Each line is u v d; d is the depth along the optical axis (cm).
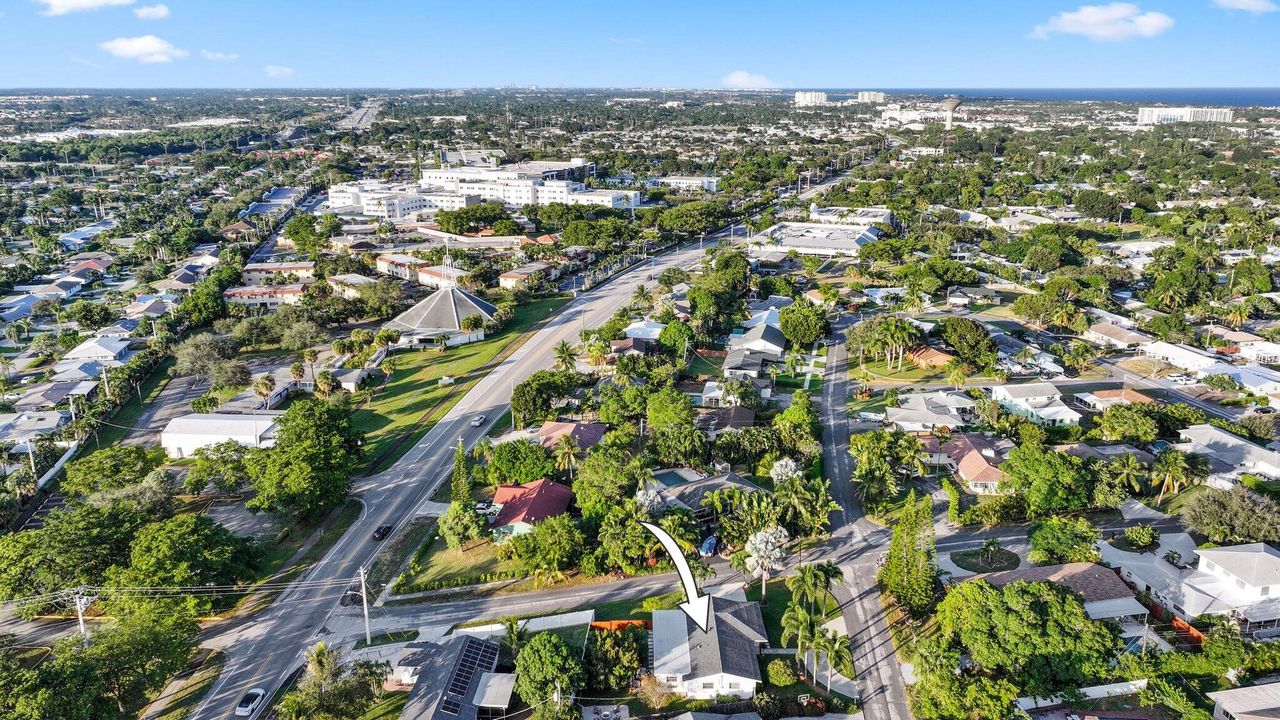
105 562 11456
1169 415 16325
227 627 11156
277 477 13488
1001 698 8831
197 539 11400
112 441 17600
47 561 11144
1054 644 9381
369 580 12206
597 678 9762
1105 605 10750
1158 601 11069
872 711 9450
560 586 11906
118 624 9812
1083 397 18650
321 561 12706
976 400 18062
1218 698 9050
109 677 9231
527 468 14412
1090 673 9269
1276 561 10881
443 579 12050
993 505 13250
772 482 14712
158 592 10719
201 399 18575
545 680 9394
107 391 19488
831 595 11612
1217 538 12050
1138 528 12338
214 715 9550
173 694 9900
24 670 9031
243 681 10119
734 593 11694
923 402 17775
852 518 13800
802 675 10012
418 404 19175
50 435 17038
